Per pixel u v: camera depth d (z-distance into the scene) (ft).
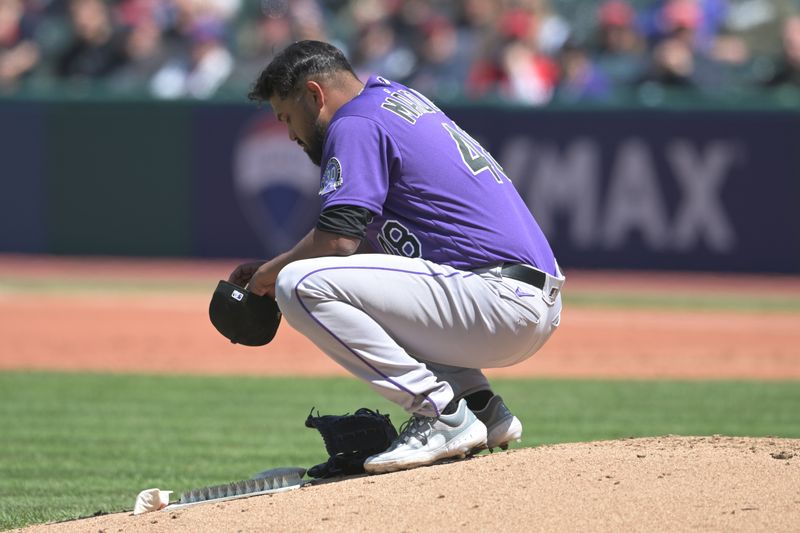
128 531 41.96
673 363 107.65
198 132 176.04
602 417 80.18
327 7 213.05
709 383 96.68
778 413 81.97
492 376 100.89
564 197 168.45
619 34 183.11
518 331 45.21
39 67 201.05
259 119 173.68
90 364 105.70
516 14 177.06
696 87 174.91
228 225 176.04
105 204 179.93
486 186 45.44
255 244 175.01
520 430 49.93
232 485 46.34
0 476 62.75
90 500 56.44
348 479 44.68
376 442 47.21
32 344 115.55
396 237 45.52
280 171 172.55
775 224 164.55
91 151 179.63
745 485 40.47
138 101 177.58
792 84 176.14
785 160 163.53
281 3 194.08
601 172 167.53
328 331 44.06
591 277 166.71
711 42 188.55
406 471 44.24
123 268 172.96
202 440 73.26
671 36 177.37
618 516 38.14
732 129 164.66
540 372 102.99
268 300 46.93
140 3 198.59
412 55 185.78
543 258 46.34
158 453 69.05
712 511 38.24
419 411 45.11
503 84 173.99
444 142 45.39
